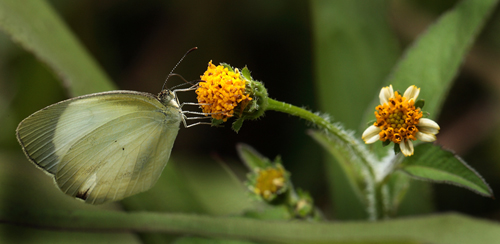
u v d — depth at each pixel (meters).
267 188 0.23
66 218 0.22
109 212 0.22
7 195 0.24
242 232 0.22
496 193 0.25
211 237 0.22
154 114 0.23
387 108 0.21
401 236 0.21
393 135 0.21
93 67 0.24
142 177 0.24
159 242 0.23
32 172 0.25
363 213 0.24
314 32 0.24
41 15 0.24
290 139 0.26
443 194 0.25
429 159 0.21
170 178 0.24
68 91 0.24
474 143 0.26
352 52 0.24
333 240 0.21
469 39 0.22
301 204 0.23
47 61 0.24
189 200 0.24
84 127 0.23
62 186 0.23
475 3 0.23
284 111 0.22
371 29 0.24
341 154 0.23
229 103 0.22
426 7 0.26
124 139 0.23
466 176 0.21
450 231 0.21
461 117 0.26
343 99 0.24
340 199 0.24
